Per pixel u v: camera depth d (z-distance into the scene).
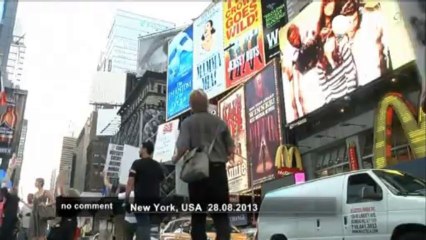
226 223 4.62
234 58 34.75
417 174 14.34
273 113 25.50
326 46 21.47
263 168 25.56
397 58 17.06
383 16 18.11
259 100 27.27
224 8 37.47
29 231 9.14
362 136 19.88
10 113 47.69
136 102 68.69
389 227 7.62
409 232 7.36
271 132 25.42
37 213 9.08
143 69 74.62
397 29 17.27
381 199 7.93
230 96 31.03
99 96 76.81
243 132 28.48
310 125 23.31
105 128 72.88
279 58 26.59
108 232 9.34
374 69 18.20
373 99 19.12
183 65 42.53
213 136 4.70
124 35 97.75
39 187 9.30
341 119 21.09
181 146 4.65
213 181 4.62
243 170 27.59
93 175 52.62
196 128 4.70
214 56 37.50
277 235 10.27
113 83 77.50
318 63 21.86
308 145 23.27
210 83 37.28
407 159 16.50
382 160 16.89
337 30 20.83
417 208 7.28
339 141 21.20
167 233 13.21
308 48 22.78
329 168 21.78
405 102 16.36
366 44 18.86
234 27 35.47
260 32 32.12
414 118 15.85
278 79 25.70
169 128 35.88
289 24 24.62
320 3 22.36
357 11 19.72
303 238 9.46
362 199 8.30
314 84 21.98
